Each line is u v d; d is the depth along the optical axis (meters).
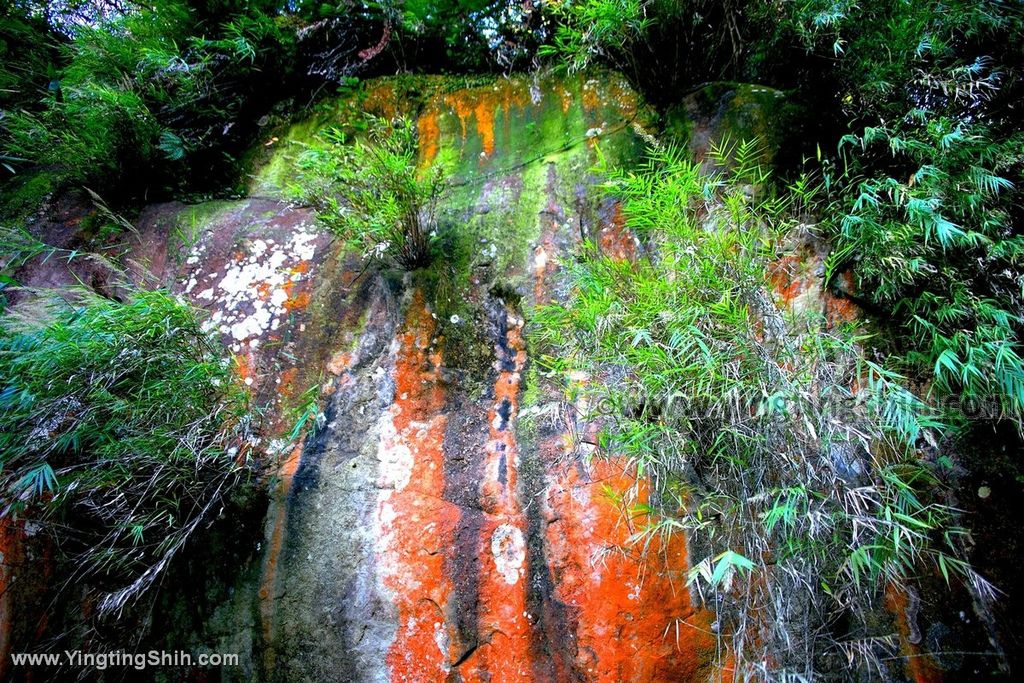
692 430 1.78
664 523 1.74
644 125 2.86
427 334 2.49
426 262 2.63
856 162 2.34
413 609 2.07
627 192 2.24
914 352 2.07
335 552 2.17
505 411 2.33
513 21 3.13
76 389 1.99
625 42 2.83
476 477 2.23
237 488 2.23
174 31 3.30
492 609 2.04
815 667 1.82
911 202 1.97
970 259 2.05
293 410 2.42
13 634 1.92
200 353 2.27
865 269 2.14
